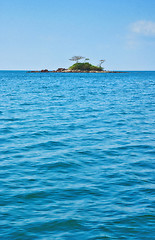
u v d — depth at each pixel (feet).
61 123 77.46
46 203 30.09
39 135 62.69
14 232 24.73
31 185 34.88
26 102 129.18
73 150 51.16
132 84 308.60
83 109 107.34
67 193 32.63
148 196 31.94
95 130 68.80
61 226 25.71
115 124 76.89
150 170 40.91
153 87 258.57
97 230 25.11
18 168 41.19
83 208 29.01
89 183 35.73
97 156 47.73
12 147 52.75
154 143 56.70
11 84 290.56
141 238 24.00
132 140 59.11
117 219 26.86
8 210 28.48
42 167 41.78
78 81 367.45
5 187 34.12
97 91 203.82
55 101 135.44
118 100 143.02
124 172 39.93
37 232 24.82
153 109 108.68
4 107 110.22
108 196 31.91
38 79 432.66
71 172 39.83
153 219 26.86
